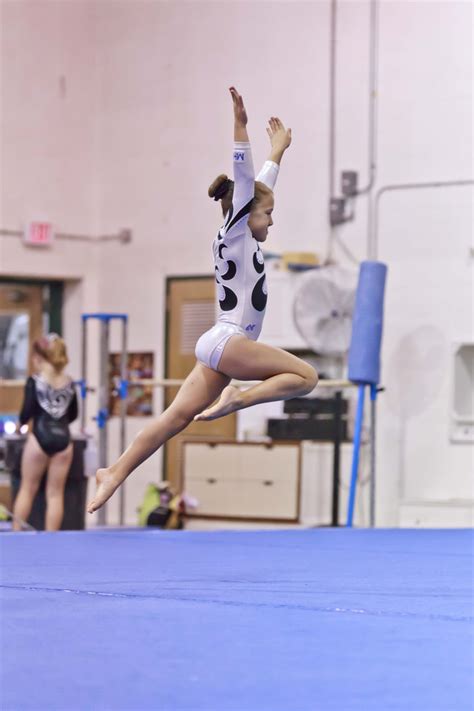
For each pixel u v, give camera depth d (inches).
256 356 360.5
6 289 1026.7
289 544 520.1
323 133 889.5
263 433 884.6
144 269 1007.6
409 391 837.2
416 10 842.2
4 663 257.1
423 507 789.9
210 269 967.0
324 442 839.1
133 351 1015.6
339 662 259.1
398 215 850.1
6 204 995.9
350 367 734.5
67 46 1024.9
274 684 238.1
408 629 300.4
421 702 224.5
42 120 1013.2
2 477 970.7
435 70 834.2
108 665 254.8
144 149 1006.4
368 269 735.1
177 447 964.0
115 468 368.8
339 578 398.6
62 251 1020.5
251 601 343.0
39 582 379.6
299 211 901.8
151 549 488.4
